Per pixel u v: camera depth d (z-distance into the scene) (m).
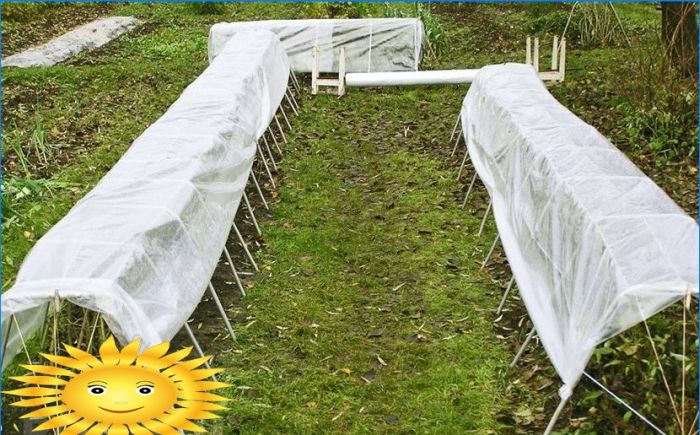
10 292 2.91
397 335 4.09
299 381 3.69
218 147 4.68
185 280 3.53
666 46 7.30
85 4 14.60
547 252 3.65
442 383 3.64
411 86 9.02
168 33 12.15
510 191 4.49
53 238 3.33
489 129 5.43
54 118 7.97
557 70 8.97
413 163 6.64
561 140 4.39
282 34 9.50
